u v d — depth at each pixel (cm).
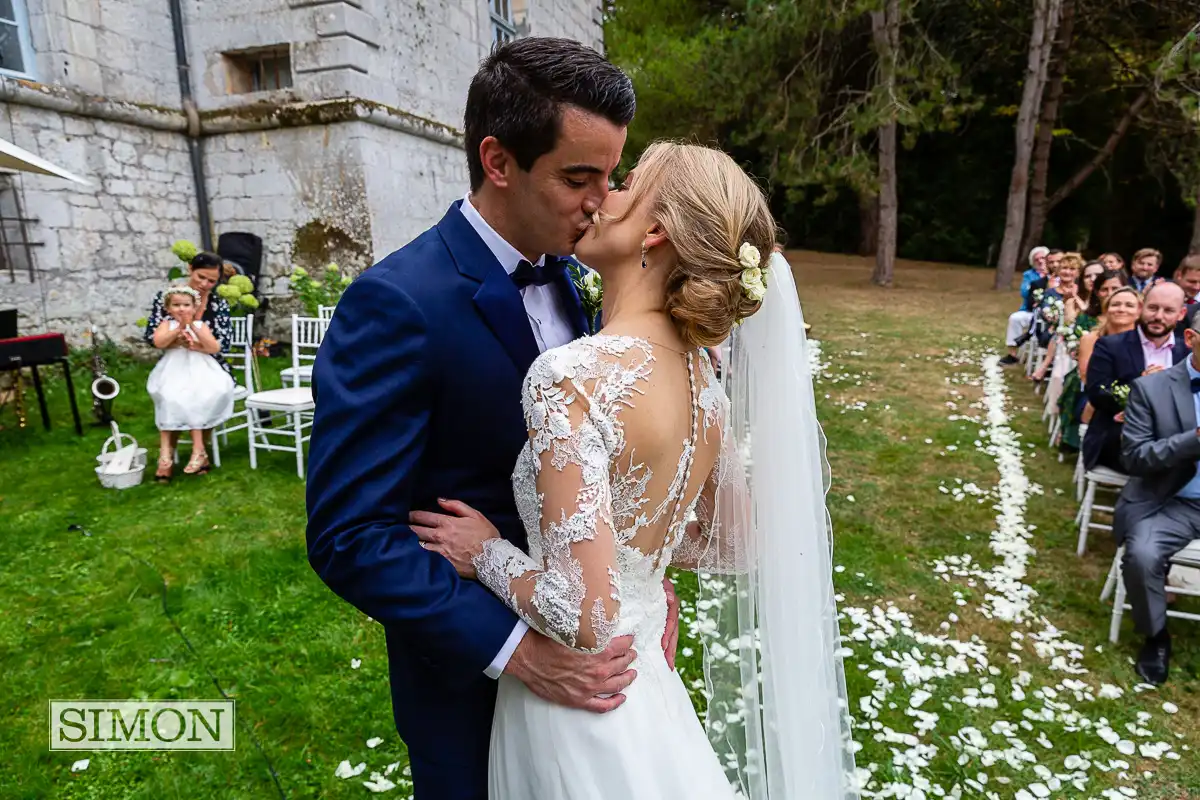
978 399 717
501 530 129
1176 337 397
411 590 107
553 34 1240
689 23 1866
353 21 809
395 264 121
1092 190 2297
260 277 890
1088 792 236
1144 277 639
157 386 471
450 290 119
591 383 108
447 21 984
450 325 117
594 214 119
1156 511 309
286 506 437
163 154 841
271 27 823
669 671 137
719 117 1548
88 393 682
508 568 115
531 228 121
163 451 476
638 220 117
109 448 543
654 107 1598
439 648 111
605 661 118
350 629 308
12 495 452
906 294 1507
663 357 117
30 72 722
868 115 1413
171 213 855
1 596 332
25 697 263
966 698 278
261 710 258
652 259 117
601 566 106
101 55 767
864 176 1474
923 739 258
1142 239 2345
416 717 138
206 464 492
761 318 148
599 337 114
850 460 548
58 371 711
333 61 812
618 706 121
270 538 392
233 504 439
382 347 114
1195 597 358
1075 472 496
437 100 970
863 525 435
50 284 741
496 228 125
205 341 475
